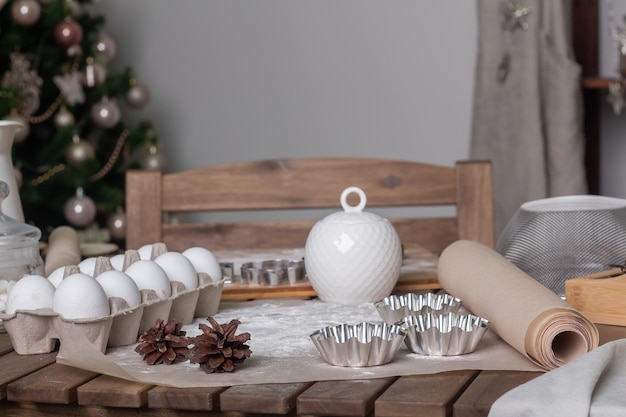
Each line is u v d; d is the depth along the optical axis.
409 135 3.67
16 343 1.31
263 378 1.19
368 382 1.18
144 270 1.36
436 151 3.64
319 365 1.23
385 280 1.48
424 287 1.56
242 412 1.17
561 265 1.51
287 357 1.26
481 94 3.38
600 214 1.52
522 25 3.29
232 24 3.84
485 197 1.95
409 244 1.88
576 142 3.27
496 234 3.37
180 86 3.92
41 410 1.22
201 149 3.92
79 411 1.21
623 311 1.35
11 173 1.58
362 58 3.69
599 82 3.28
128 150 3.51
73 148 3.14
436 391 1.15
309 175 1.99
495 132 3.36
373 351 1.21
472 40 3.55
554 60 3.28
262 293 1.54
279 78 3.80
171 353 1.25
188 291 1.39
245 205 1.98
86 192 3.31
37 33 3.20
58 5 3.09
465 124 3.59
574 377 1.11
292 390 1.17
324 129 3.76
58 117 3.16
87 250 1.80
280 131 3.81
